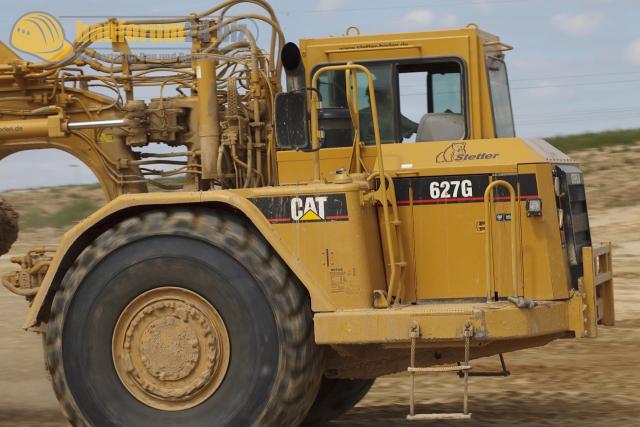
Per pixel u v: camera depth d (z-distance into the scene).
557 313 7.30
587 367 10.70
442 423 8.46
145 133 8.47
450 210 7.50
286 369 7.09
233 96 8.17
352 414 8.96
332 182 7.33
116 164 8.55
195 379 7.21
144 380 7.28
